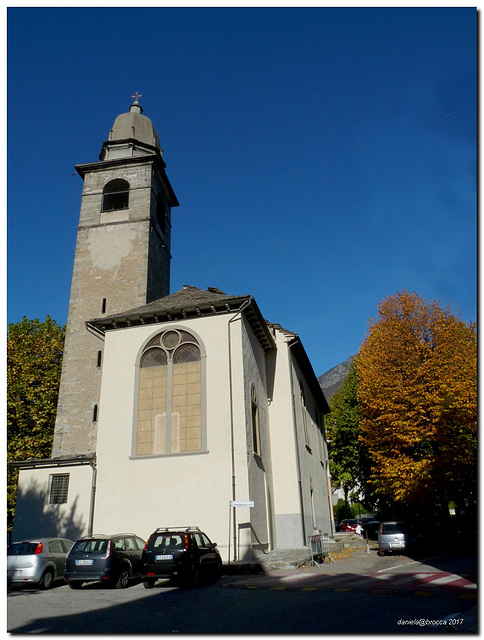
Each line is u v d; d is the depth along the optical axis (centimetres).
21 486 2044
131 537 1552
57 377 3117
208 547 1470
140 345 2070
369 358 2748
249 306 2019
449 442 2417
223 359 1942
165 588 1322
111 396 2016
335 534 3556
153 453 1883
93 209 2998
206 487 1773
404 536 2228
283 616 863
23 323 3316
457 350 2558
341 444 4347
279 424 2359
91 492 1930
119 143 3216
